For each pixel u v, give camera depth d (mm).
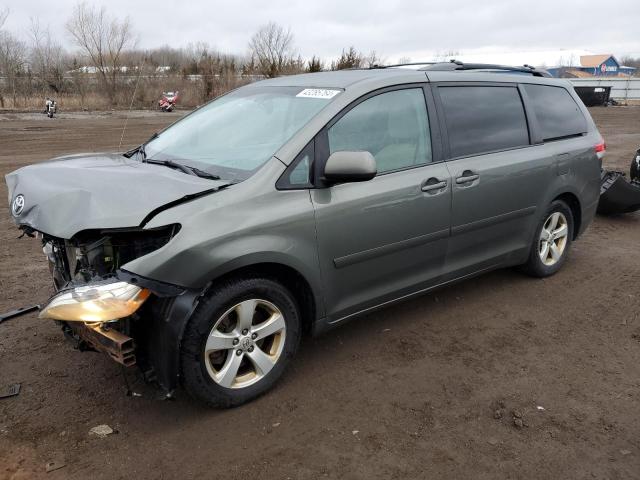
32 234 3436
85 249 2990
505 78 4641
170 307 2857
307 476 2709
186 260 2816
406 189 3705
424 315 4430
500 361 3771
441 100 4082
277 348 3338
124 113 25406
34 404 3230
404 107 3861
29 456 2816
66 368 3605
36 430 3010
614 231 6980
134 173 3311
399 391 3412
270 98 3947
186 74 30141
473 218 4191
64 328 3295
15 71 28391
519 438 2990
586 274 5375
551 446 2928
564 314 4492
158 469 2750
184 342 2916
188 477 2701
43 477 2680
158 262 2770
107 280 2756
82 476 2695
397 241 3730
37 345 3883
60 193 3018
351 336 4082
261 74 29453
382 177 3639
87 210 2857
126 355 2805
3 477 2668
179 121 4500
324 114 3449
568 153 4961
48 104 22906
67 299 2701
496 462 2809
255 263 3053
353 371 3627
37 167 3625
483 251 4426
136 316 2918
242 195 3080
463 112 4211
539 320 4383
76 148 13867
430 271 4070
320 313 3480
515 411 3211
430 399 3334
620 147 15344
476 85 4371
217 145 3723
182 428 3051
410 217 3756
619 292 4953
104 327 2842
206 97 28828
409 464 2791
